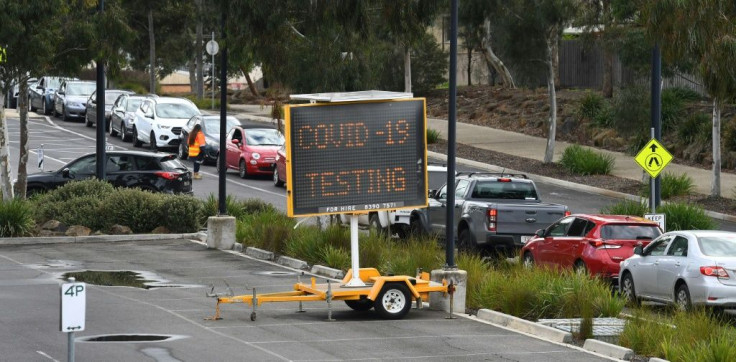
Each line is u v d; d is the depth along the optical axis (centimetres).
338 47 9869
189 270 8050
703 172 13912
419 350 5131
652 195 9381
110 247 9350
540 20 14162
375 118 6266
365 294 6050
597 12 14650
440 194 9500
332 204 6209
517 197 9181
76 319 3597
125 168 11575
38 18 9694
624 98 15300
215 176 14488
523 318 6162
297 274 7962
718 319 6444
